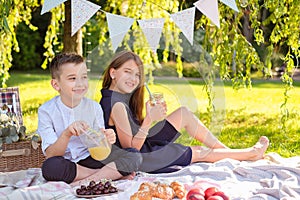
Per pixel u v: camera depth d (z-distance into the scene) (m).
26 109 6.93
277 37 4.18
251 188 2.92
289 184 2.93
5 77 4.83
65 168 2.98
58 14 5.08
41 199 2.68
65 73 3.06
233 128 6.00
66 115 3.17
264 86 8.78
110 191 2.77
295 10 4.04
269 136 5.58
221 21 4.32
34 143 3.42
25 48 11.11
